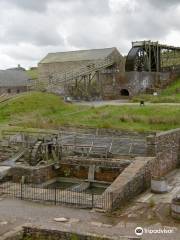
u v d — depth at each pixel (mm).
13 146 28422
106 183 24906
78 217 17703
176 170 27719
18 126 37469
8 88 77125
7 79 79750
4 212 18250
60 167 26484
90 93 60500
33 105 45500
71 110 44875
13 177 24750
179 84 63188
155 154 24609
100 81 63000
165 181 21734
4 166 25297
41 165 25312
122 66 68875
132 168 22156
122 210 18781
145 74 61688
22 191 21359
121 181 20484
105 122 37938
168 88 61500
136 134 32906
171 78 66250
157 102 48594
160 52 67812
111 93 62344
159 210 18734
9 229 16047
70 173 26266
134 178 21078
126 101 53438
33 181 24297
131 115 39625
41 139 27375
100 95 61594
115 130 33969
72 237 15172
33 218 17484
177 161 28906
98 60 67062
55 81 57875
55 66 74938
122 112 41312
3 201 19891
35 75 96188
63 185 25719
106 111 42000
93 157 26609
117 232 15938
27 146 27547
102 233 15766
